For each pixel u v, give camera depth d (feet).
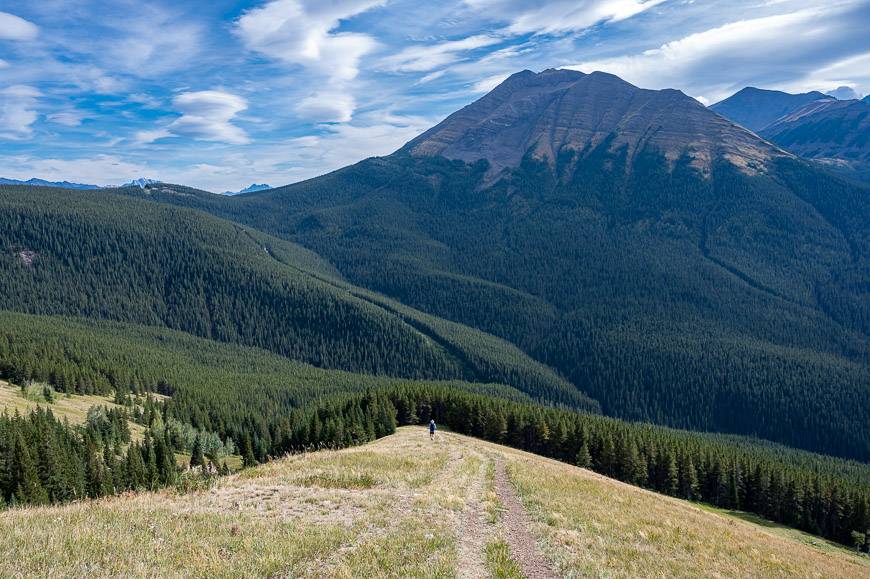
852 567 119.03
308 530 56.75
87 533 49.01
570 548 67.72
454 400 355.56
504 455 161.89
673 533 90.38
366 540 56.18
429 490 85.76
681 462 329.31
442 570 50.24
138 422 429.79
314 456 117.29
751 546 98.94
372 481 89.15
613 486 150.92
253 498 71.72
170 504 65.16
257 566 45.19
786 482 325.83
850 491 313.73
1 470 203.92
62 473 225.15
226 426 481.87
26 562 41.45
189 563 44.39
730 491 336.49
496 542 63.77
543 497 97.71
